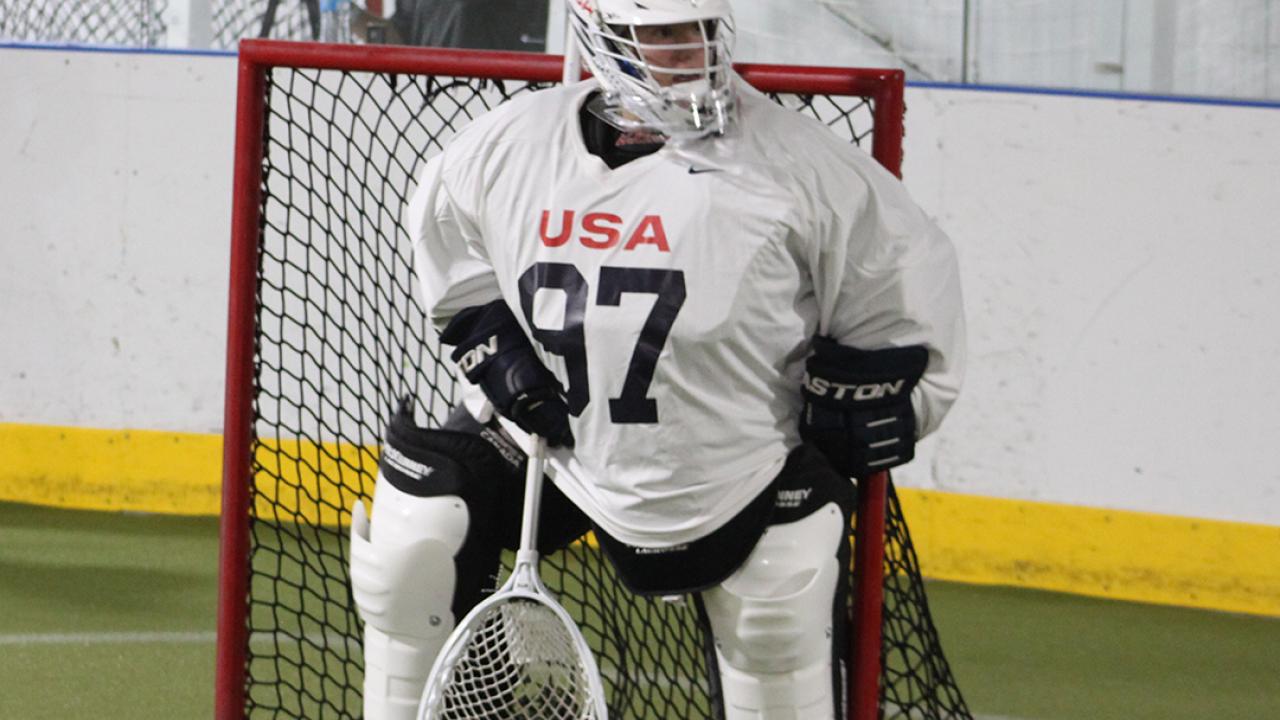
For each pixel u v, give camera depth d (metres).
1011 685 9.95
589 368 5.23
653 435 5.24
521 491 6.00
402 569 5.83
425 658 5.96
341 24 12.98
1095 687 9.99
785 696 5.58
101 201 13.44
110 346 13.58
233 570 6.62
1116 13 11.88
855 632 6.14
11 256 13.62
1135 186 11.84
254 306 6.56
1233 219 11.67
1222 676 10.33
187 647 10.06
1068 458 12.16
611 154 5.29
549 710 5.77
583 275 5.18
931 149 12.20
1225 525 11.84
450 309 5.66
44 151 13.48
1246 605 11.83
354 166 11.70
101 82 13.34
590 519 5.64
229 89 13.16
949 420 12.32
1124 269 11.91
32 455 13.78
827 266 5.19
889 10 12.23
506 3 12.69
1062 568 12.20
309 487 12.47
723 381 5.22
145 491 13.64
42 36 13.47
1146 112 11.77
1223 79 11.80
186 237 13.35
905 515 12.47
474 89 6.65
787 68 6.02
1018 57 12.11
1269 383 11.70
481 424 6.05
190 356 13.45
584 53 5.29
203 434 13.54
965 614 11.52
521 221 5.28
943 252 5.34
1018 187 12.05
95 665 9.62
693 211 5.07
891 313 5.24
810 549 5.47
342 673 9.44
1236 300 11.72
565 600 10.44
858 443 5.42
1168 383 11.90
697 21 5.03
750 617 5.46
